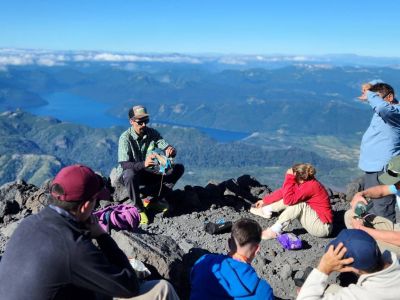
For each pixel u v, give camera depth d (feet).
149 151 11.96
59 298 4.56
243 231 6.19
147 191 11.94
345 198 14.61
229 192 13.50
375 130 10.66
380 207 9.93
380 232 7.38
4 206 11.46
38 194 11.70
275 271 8.99
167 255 7.95
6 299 4.42
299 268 9.13
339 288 6.58
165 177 11.93
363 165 10.91
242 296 5.75
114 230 8.46
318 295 5.41
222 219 11.37
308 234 10.85
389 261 5.45
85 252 4.55
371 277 5.31
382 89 10.28
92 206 5.02
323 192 10.23
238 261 6.05
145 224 11.13
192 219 11.56
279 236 10.14
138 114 11.39
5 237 9.70
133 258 7.67
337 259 5.30
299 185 10.20
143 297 5.58
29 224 4.71
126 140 11.59
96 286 4.69
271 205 11.78
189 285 7.82
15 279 4.43
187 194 12.73
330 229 10.32
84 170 4.92
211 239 10.34
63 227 4.64
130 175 10.91
